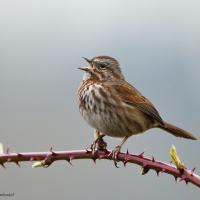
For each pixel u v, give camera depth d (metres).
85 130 22.48
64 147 21.55
